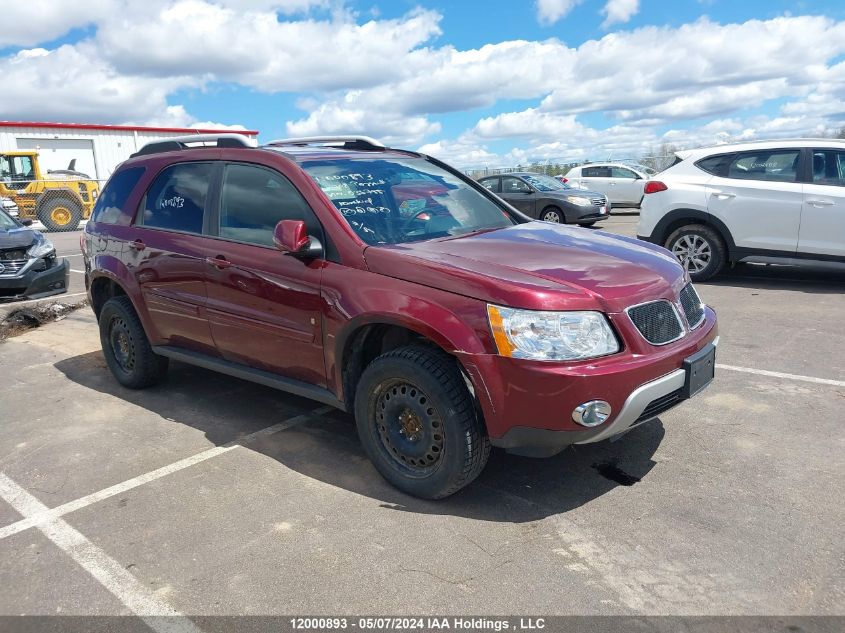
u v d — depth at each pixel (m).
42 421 4.78
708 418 4.38
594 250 3.76
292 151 4.30
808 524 3.12
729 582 2.74
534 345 3.01
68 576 2.94
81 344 6.97
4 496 3.68
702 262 8.74
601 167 22.42
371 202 4.01
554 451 3.16
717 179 8.48
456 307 3.18
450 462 3.26
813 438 4.02
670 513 3.27
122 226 5.12
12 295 8.98
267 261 3.98
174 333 4.79
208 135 4.68
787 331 6.30
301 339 3.85
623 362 3.09
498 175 17.77
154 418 4.75
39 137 30.72
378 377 3.46
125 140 33.84
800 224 7.95
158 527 3.30
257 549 3.08
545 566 2.88
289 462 3.98
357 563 2.95
